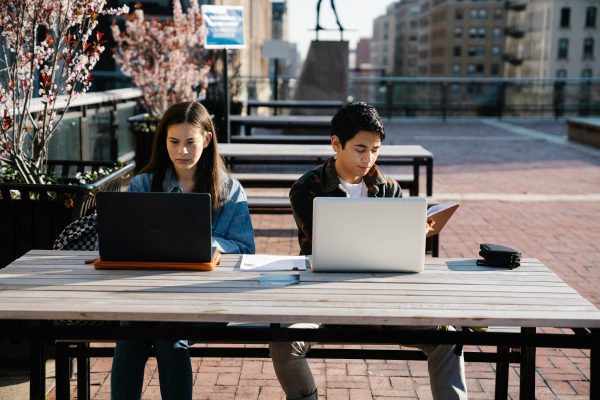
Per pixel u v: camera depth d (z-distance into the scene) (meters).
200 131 3.28
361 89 24.34
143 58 10.15
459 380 2.93
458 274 2.93
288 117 12.52
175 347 2.94
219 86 13.40
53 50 4.55
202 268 2.90
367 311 2.46
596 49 96.75
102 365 4.15
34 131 4.83
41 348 2.72
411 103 24.31
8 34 4.41
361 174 3.15
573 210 9.00
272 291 2.66
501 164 13.12
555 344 2.55
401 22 198.38
